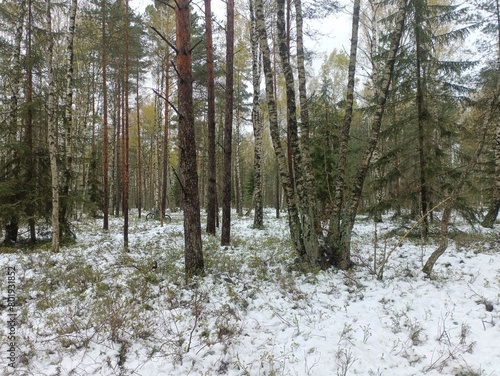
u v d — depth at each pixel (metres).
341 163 7.65
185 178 7.05
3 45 10.88
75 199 11.34
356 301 5.71
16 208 10.16
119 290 5.96
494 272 6.65
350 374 3.71
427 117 10.48
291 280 6.53
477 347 4.17
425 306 5.39
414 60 10.59
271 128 7.66
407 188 10.91
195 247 7.03
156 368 3.78
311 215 7.38
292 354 4.07
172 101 22.42
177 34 6.95
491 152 14.63
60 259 8.32
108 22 13.30
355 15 7.64
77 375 3.60
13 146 10.30
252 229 14.64
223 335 4.47
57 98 11.27
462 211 10.28
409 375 3.72
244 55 18.44
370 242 10.55
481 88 12.43
